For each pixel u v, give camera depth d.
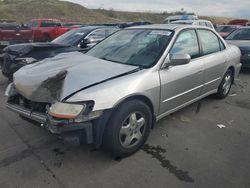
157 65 3.37
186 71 3.83
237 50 5.50
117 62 3.56
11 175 2.85
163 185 2.71
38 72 3.31
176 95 3.74
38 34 14.33
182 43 3.89
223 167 3.03
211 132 3.91
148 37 3.90
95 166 3.02
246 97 5.62
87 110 2.71
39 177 2.82
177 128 4.01
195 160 3.16
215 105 5.05
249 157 3.24
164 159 3.17
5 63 6.02
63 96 2.72
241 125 4.18
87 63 3.47
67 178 2.81
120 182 2.75
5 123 4.12
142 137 3.31
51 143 3.52
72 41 7.23
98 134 2.81
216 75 4.75
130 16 59.47
